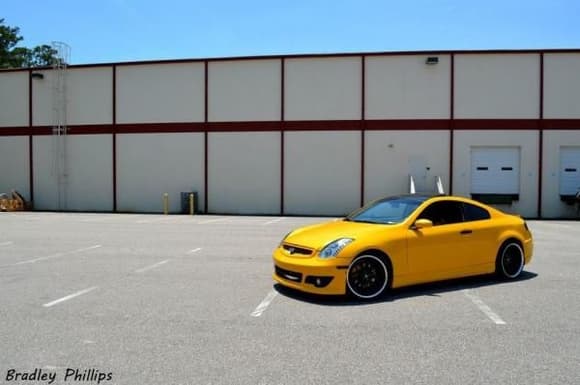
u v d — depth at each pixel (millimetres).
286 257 6441
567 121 21984
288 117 23406
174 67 24391
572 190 21984
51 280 7512
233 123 23859
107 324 5184
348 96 23016
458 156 22406
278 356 4215
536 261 9445
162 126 24531
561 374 3822
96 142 25266
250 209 23734
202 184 24172
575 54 21953
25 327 5066
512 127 22156
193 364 4027
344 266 6027
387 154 22750
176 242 12250
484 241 7277
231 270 8375
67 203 25641
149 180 24703
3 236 13477
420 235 6633
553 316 5523
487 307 5906
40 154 25922
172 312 5664
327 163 23141
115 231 14977
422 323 5230
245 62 23734
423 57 22562
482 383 3648
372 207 7617
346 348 4422
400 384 3627
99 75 25188
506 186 22234
